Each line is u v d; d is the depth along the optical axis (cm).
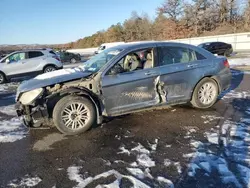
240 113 513
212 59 558
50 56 1330
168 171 306
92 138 417
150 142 392
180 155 345
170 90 505
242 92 702
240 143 374
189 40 4078
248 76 966
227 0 4991
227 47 2102
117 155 354
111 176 300
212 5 5106
